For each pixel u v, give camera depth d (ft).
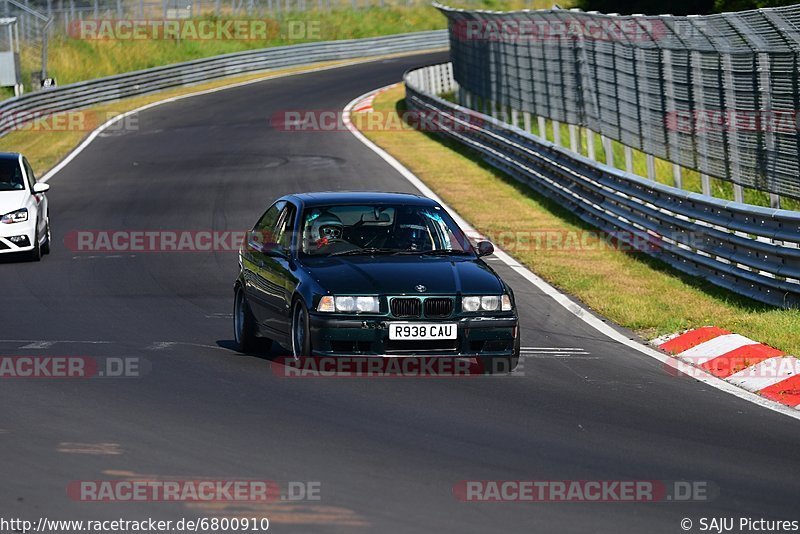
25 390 108.37
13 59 527.40
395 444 88.84
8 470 80.59
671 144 215.72
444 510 72.69
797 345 130.93
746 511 74.28
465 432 93.15
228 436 90.58
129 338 138.92
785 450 90.84
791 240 154.92
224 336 142.20
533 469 82.79
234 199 283.18
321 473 80.38
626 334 145.79
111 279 188.24
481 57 401.08
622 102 244.42
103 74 643.45
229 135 421.59
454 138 384.88
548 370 121.49
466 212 252.62
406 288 115.24
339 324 113.70
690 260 185.88
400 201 131.85
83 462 82.79
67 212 271.69
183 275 191.72
